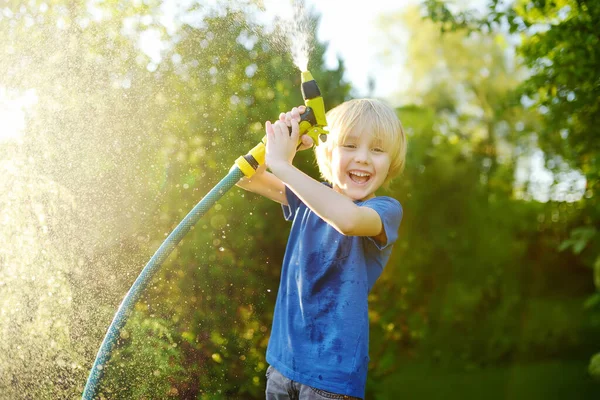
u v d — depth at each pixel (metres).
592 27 2.89
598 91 3.11
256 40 2.28
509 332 5.13
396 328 3.74
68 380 1.98
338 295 1.56
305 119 1.58
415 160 4.45
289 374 1.55
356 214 1.47
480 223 5.12
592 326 5.60
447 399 3.83
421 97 9.18
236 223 2.38
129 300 1.56
